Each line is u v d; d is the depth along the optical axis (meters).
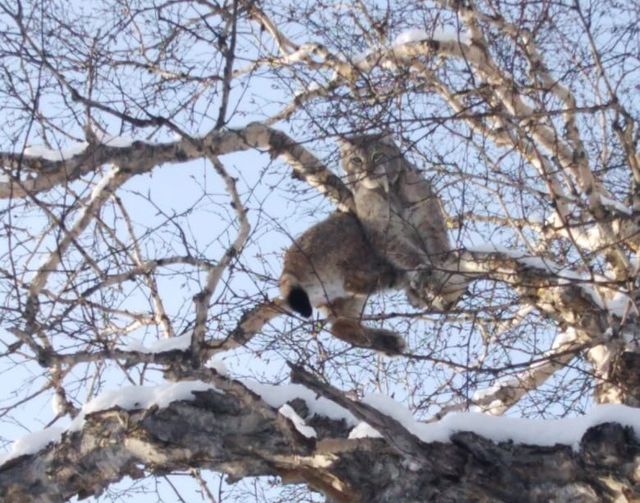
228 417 7.42
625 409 7.02
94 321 7.38
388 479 7.25
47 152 8.47
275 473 7.59
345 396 6.76
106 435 7.54
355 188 10.29
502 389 9.11
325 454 7.25
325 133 7.87
